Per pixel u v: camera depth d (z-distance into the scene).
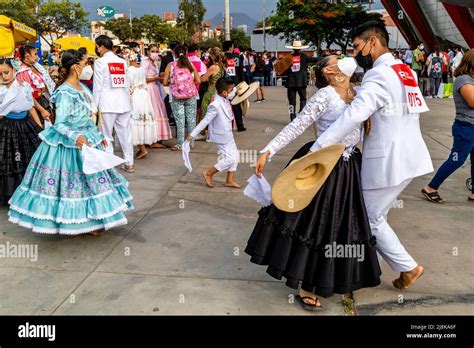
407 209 4.92
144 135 7.25
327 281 2.76
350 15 25.31
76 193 3.83
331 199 2.77
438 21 27.70
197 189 5.65
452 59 18.56
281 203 2.68
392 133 2.76
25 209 3.83
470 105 4.69
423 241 4.09
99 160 3.72
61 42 12.16
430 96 15.84
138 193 5.48
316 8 25.53
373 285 2.91
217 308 3.04
